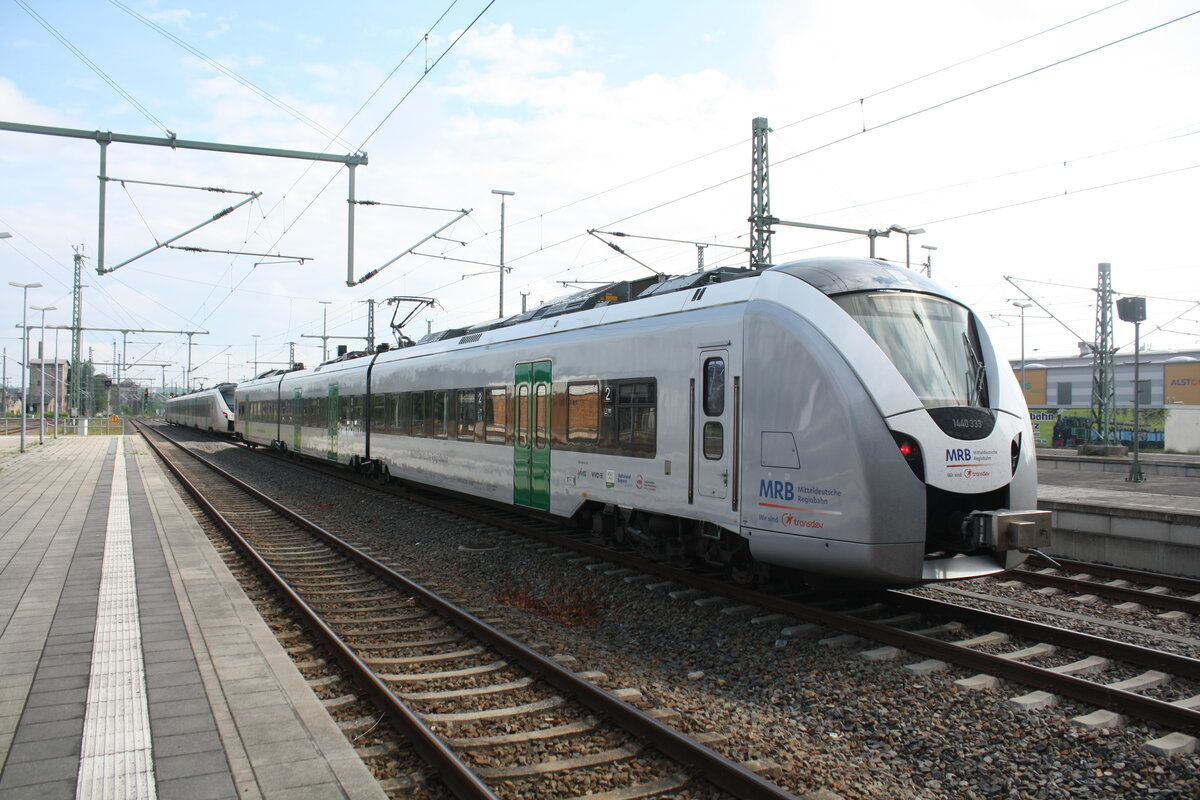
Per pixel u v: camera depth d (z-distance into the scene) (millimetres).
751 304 7844
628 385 9562
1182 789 4250
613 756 4590
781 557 7352
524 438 12039
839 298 7395
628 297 11016
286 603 8219
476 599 8648
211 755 4191
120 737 4414
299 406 27828
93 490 18562
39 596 7855
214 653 5977
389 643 6980
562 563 10180
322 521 14570
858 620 6934
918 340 7402
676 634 7242
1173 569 9898
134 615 7133
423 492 18703
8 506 15406
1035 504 7605
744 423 7738
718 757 4258
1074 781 4352
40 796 3723
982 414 7305
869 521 6625
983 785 4324
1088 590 8781
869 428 6719
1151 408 42938
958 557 7188
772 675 6102
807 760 4590
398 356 18375
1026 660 6422
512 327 13047
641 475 9266
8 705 4883
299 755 4199
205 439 48750
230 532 12562
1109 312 36000
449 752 4297
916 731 4984
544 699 5547
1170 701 5539
